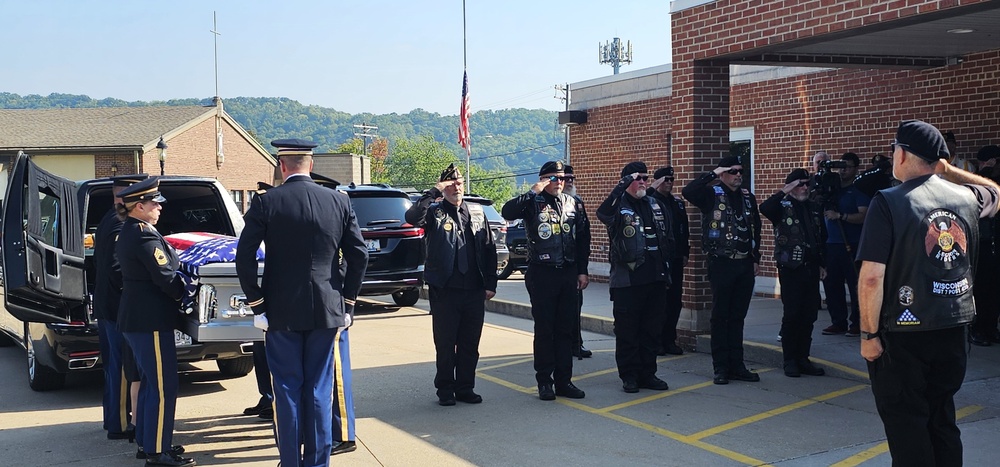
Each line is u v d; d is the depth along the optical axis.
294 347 5.34
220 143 39.91
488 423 6.97
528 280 7.71
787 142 13.18
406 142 116.69
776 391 7.82
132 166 34.72
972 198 4.41
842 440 6.29
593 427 6.79
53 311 7.29
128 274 5.95
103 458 6.20
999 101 10.15
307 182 5.46
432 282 7.50
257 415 7.35
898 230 4.28
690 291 9.79
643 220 7.87
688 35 9.63
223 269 6.80
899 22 7.49
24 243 6.87
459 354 7.68
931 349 4.35
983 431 6.30
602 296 14.44
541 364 7.71
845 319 9.73
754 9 8.77
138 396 6.10
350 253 5.52
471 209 7.66
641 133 16.36
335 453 6.12
